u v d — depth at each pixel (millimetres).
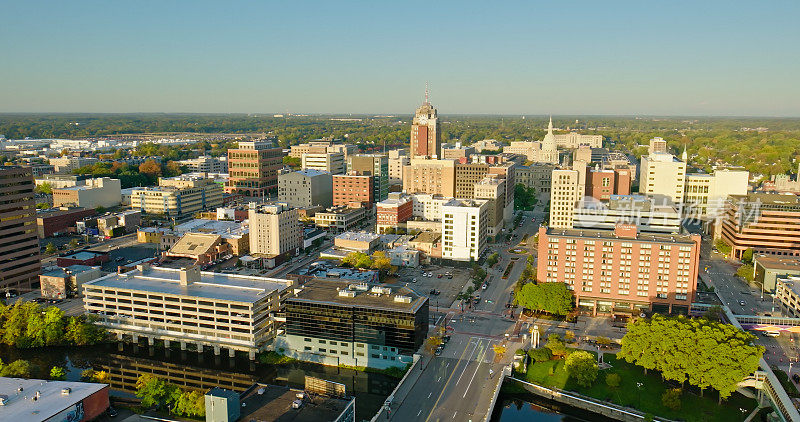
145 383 188875
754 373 198250
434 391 199875
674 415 185625
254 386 169625
